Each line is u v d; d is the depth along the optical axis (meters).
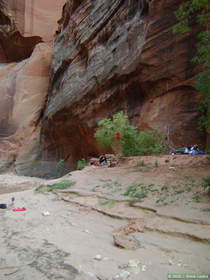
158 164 7.75
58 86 22.09
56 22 34.22
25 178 20.73
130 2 14.31
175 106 11.33
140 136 9.96
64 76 20.53
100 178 7.64
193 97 10.70
